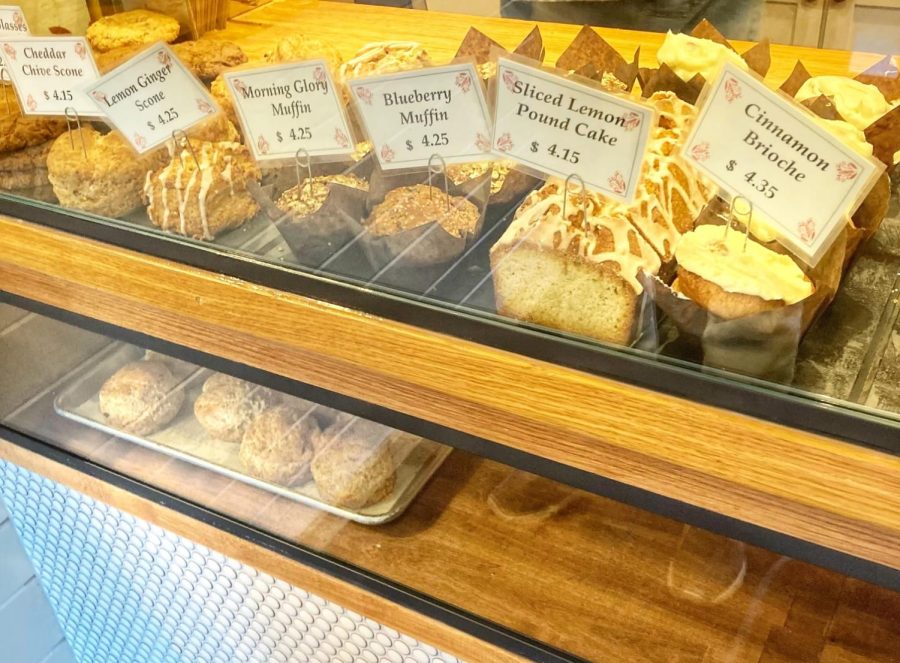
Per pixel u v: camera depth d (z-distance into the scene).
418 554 1.28
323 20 1.37
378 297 1.07
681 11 1.16
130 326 1.31
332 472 1.35
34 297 1.39
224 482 1.46
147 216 1.29
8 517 1.78
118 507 1.52
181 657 1.73
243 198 1.24
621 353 0.94
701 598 1.16
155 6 1.37
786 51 1.08
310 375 1.15
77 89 1.28
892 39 1.04
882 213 0.99
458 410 1.03
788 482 0.83
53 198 1.34
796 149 0.85
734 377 0.88
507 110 0.98
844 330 0.94
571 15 1.27
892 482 0.77
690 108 1.05
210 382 1.55
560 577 1.22
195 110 1.25
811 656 1.08
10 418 1.63
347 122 1.15
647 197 0.98
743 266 0.91
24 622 1.88
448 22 1.32
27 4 1.27
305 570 1.33
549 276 0.98
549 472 1.03
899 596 1.12
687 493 0.92
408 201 1.12
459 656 1.23
